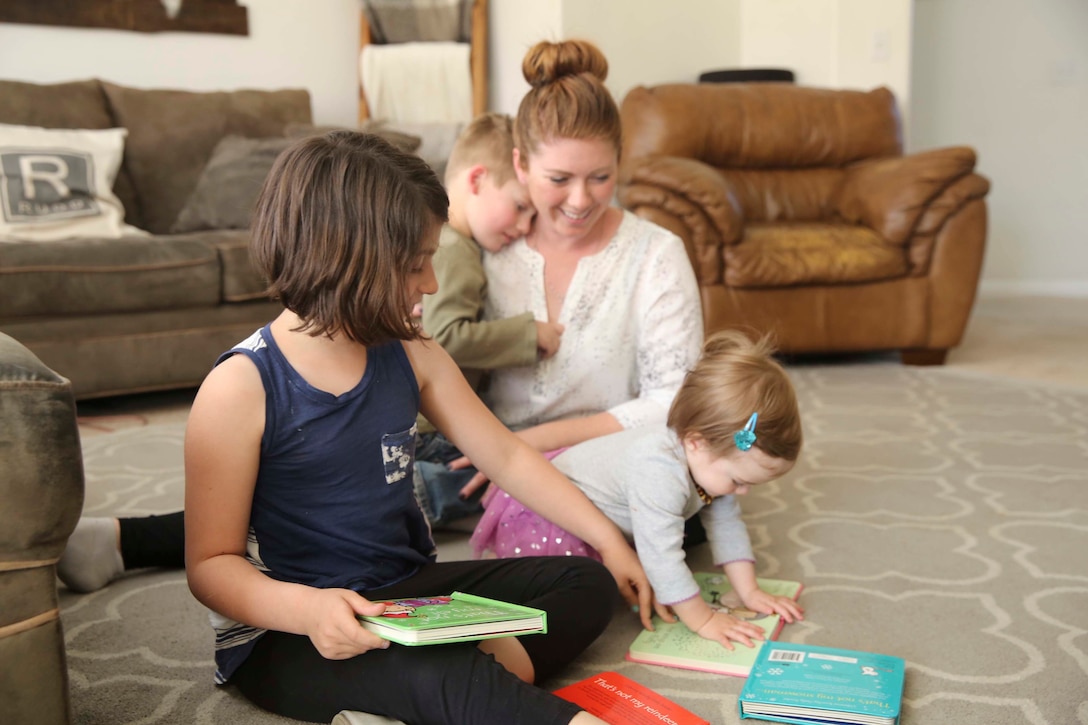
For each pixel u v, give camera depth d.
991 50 5.09
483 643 1.11
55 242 2.86
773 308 3.45
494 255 1.73
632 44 4.23
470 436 1.32
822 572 1.60
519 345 1.63
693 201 3.37
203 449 1.04
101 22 3.80
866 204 3.65
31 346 2.75
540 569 1.26
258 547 1.13
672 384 1.68
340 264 0.97
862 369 3.53
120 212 3.40
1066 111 5.12
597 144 1.51
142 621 1.44
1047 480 2.10
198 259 2.95
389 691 1.00
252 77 4.15
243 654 1.14
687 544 1.68
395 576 1.20
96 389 2.86
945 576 1.58
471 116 4.20
